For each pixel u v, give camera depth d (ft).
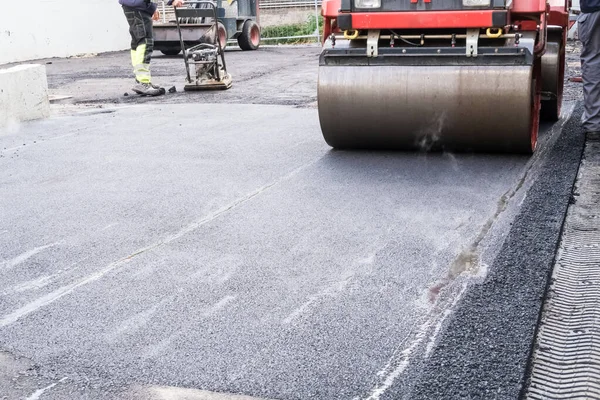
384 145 17.98
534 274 10.32
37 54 58.03
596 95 18.29
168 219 13.46
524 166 16.33
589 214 12.80
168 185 15.89
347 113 17.47
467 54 16.11
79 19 62.44
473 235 12.03
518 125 16.25
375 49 16.84
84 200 14.93
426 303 9.54
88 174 17.19
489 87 16.11
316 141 20.18
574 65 36.60
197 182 16.06
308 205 14.03
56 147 20.67
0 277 10.93
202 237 12.40
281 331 8.90
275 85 34.47
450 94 16.40
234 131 22.26
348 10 16.75
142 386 7.75
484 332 8.67
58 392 7.70
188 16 33.19
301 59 49.67
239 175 16.56
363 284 10.22
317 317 9.24
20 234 12.91
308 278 10.50
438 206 13.66
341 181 15.70
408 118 16.99
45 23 58.59
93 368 8.16
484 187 14.78
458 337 8.57
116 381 7.87
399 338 8.62
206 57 33.09
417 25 16.25
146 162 18.24
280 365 8.09
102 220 13.55
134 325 9.20
